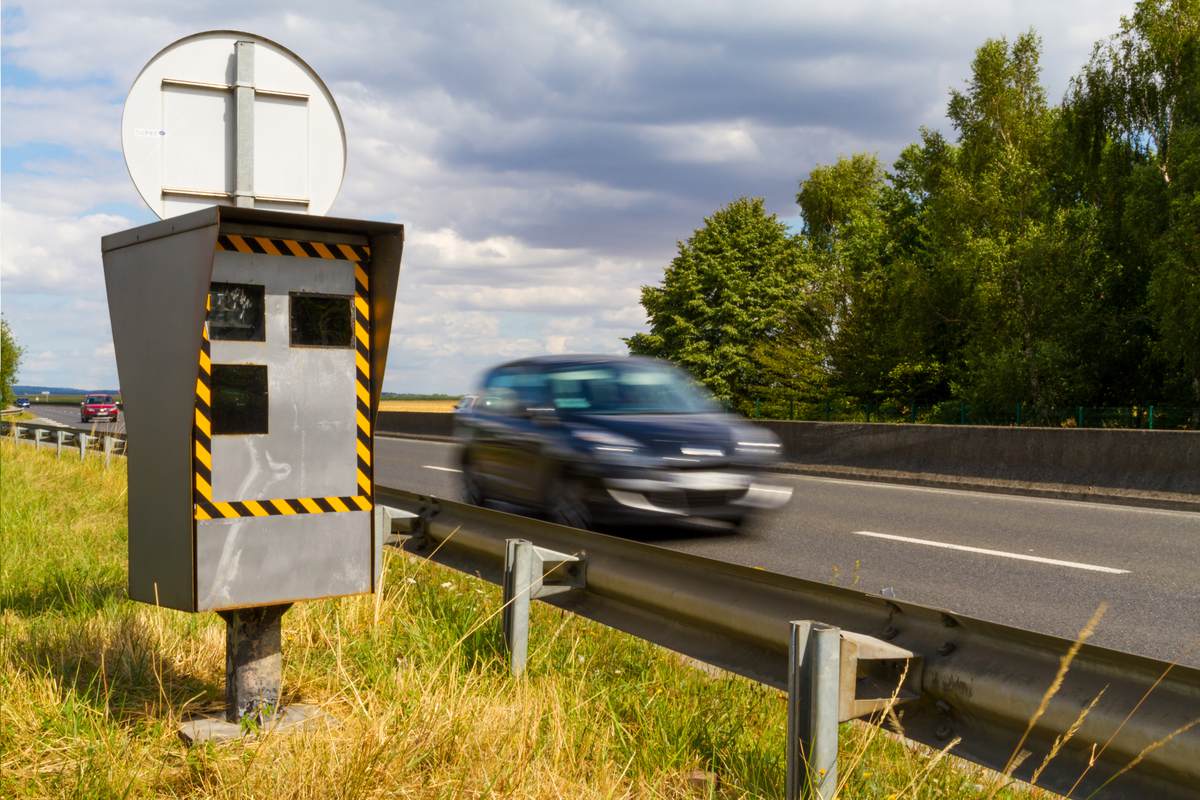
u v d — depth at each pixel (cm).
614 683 427
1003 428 1473
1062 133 4431
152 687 401
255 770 306
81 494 1129
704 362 6047
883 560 848
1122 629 612
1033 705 252
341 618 484
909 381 4925
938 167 4794
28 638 458
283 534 361
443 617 504
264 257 358
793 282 6175
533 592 439
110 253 386
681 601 373
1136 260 4169
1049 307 4044
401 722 334
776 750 349
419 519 586
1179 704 224
